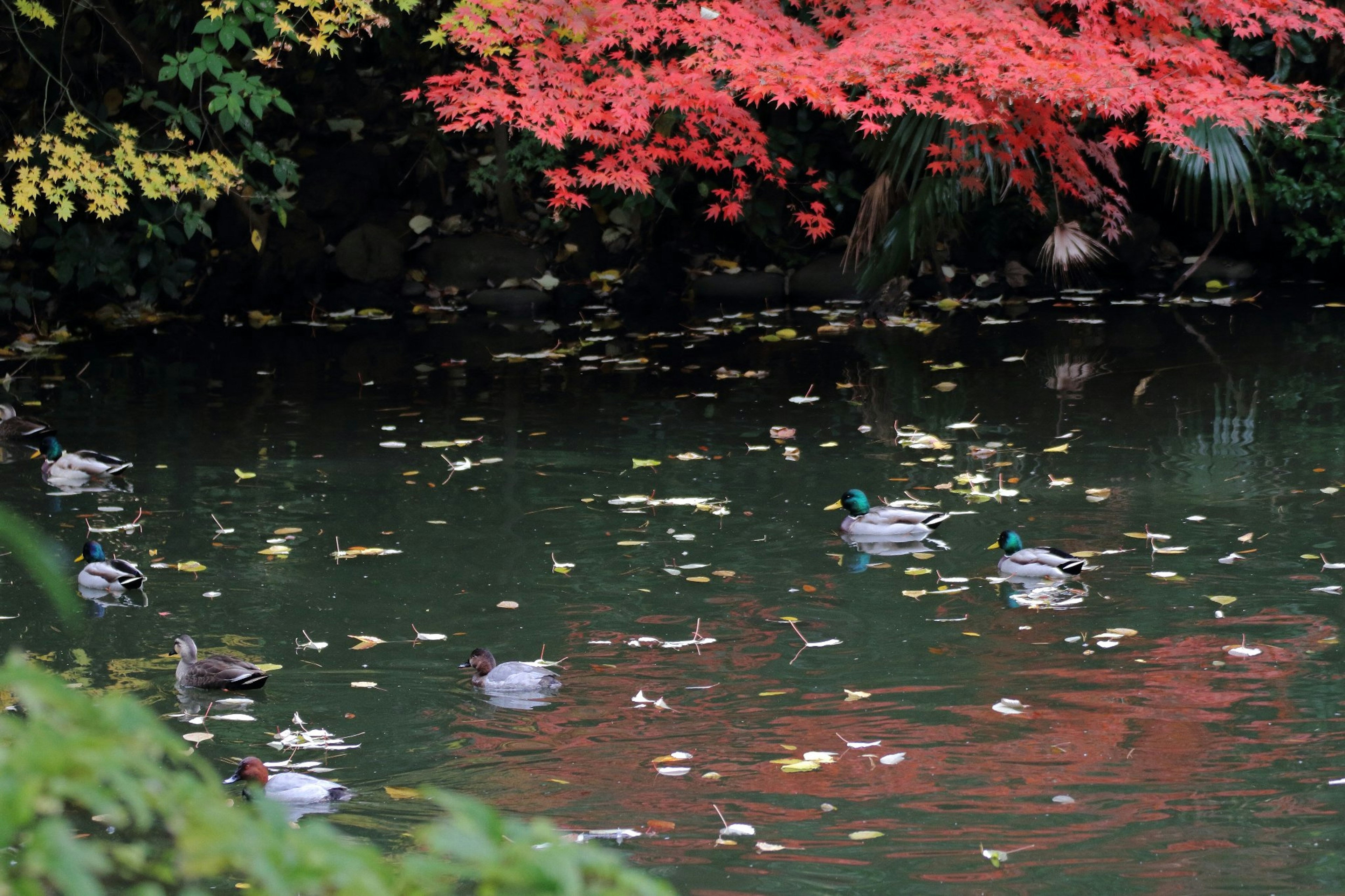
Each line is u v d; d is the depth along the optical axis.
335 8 17.08
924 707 7.57
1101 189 19.19
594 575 9.92
